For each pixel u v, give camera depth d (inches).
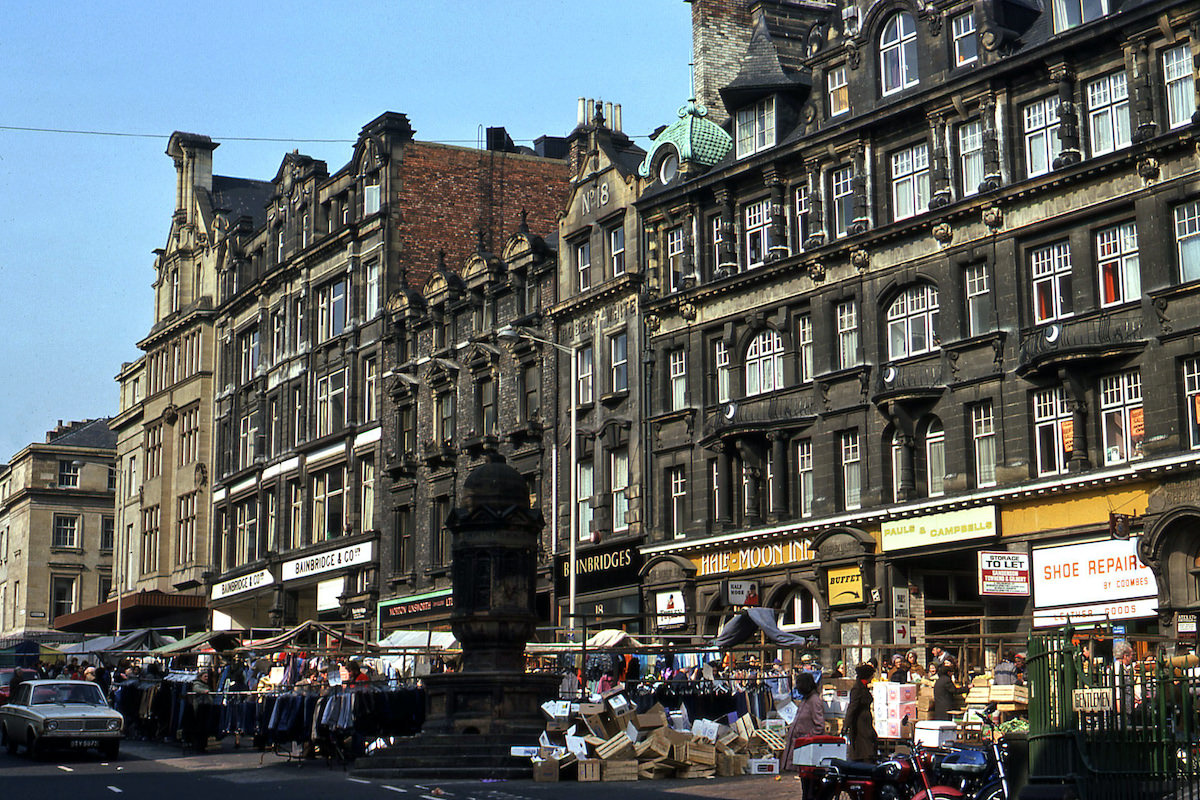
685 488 1857.8
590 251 2046.0
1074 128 1433.3
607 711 1076.5
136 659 2290.8
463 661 1120.2
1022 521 1444.4
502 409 2194.9
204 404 3125.0
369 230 2556.6
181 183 3363.7
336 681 1385.3
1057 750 674.2
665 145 1907.0
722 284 1795.0
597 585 1962.4
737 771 1049.5
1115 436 1382.9
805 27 1969.7
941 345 1541.6
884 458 1598.2
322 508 2655.0
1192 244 1339.8
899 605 1567.4
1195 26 1337.4
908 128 1604.3
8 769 1194.6
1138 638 1096.8
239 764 1235.2
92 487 4318.4
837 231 1690.5
